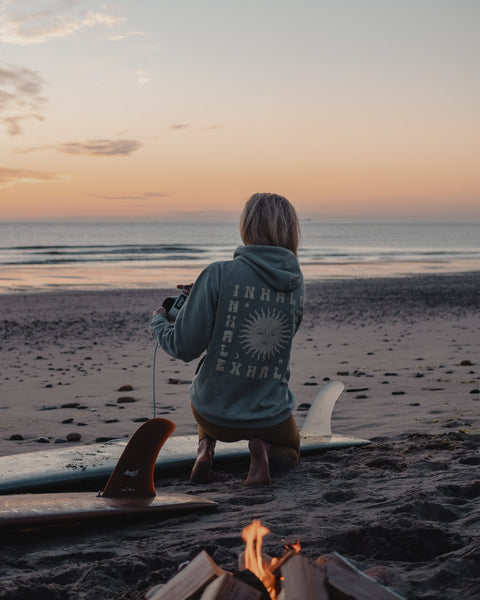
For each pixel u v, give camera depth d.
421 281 29.64
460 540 2.31
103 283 27.84
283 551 2.23
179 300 3.50
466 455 3.81
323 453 4.19
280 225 3.37
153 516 2.80
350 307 18.47
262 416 3.31
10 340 12.22
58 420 5.65
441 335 12.17
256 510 2.83
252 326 3.25
